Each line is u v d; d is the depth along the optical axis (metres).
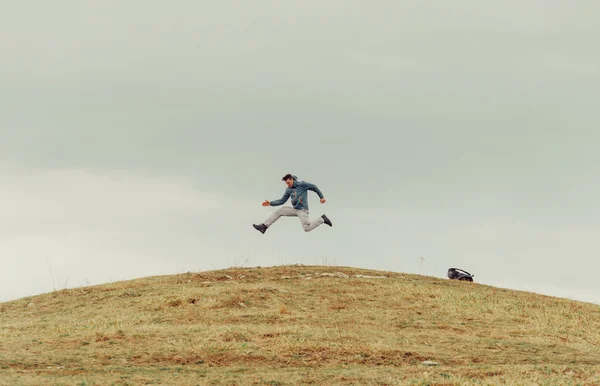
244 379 10.55
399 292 19.75
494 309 18.38
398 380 10.68
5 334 14.77
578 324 17.50
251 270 22.97
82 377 10.36
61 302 19.50
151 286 20.75
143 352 12.66
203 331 14.53
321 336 14.38
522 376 11.27
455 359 13.02
